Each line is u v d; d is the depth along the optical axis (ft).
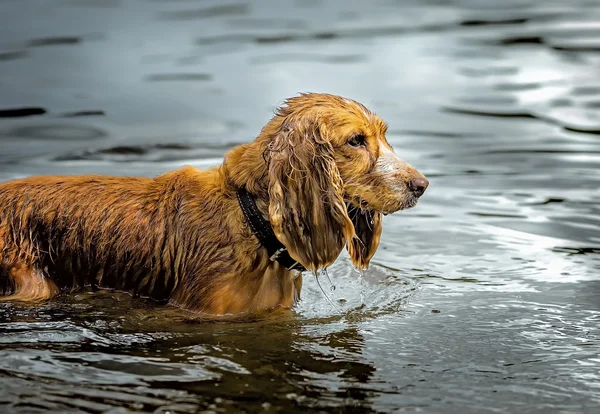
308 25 85.87
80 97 63.77
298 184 30.12
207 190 32.37
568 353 28.94
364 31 83.30
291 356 28.43
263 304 32.35
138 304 32.76
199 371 27.07
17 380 26.07
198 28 84.58
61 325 30.60
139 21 87.56
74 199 33.40
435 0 98.02
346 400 25.34
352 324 31.42
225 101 62.44
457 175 49.73
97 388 25.67
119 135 55.67
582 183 48.03
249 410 24.57
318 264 30.96
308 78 67.51
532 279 36.24
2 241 32.91
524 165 51.13
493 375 27.22
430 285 35.70
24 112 60.29
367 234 33.45
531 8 92.17
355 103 31.73
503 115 60.39
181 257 32.22
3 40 79.36
